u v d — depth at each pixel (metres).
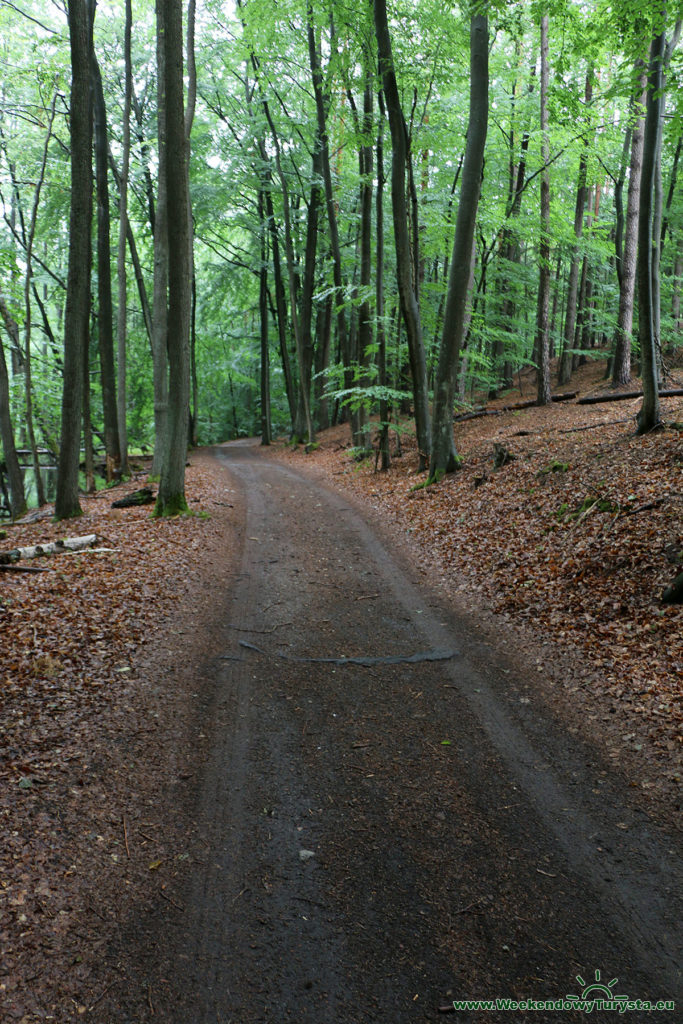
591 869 4.10
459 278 14.26
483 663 6.92
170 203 12.13
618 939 3.61
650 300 11.79
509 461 14.08
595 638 6.81
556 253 26.31
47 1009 3.22
